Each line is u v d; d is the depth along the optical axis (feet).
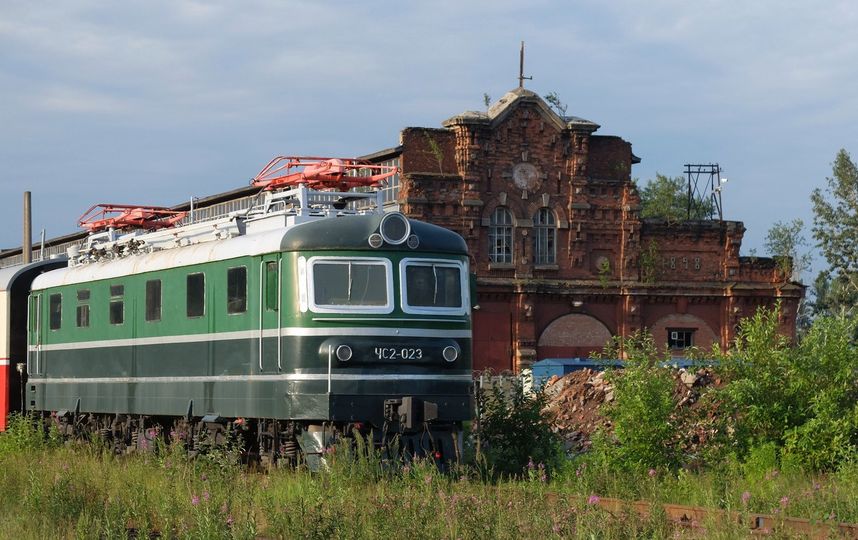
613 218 170.40
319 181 68.28
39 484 51.13
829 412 61.67
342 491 47.09
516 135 166.09
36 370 86.84
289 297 59.88
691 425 64.95
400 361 59.77
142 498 48.88
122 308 75.31
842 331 65.72
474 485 52.49
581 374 97.55
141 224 85.97
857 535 40.65
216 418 64.69
